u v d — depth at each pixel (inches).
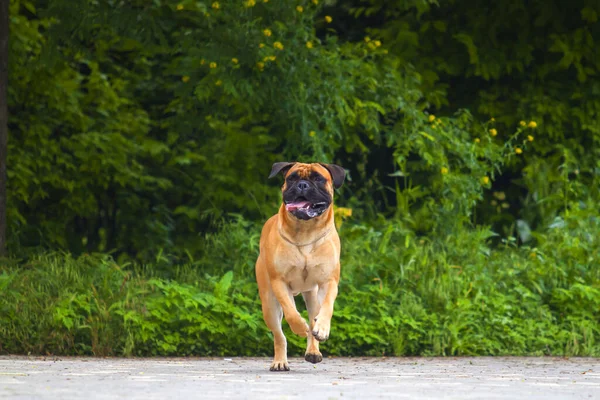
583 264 591.2
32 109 650.8
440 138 645.9
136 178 661.3
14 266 538.3
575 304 554.3
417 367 406.3
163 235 668.1
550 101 697.6
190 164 681.0
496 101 710.5
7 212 622.8
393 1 714.8
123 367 372.2
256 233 589.6
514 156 692.7
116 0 584.1
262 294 370.0
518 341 517.0
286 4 581.9
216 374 336.8
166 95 706.8
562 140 702.5
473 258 589.0
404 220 631.8
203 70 593.3
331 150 627.2
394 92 641.6
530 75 710.5
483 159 683.4
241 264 560.4
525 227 674.2
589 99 704.4
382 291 526.0
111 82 701.9
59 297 474.0
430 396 254.4
